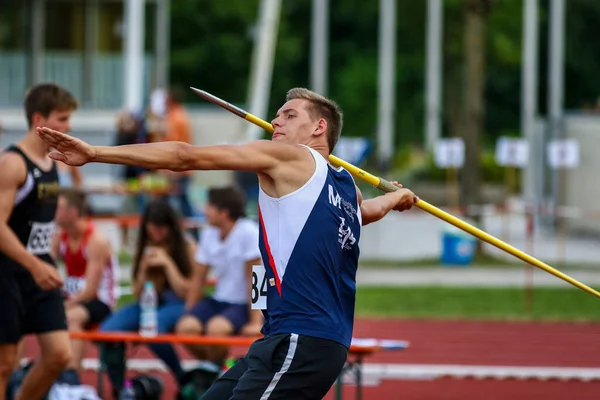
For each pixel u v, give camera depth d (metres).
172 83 103.06
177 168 10.45
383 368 23.11
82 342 18.38
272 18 58.12
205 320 18.55
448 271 39.19
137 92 51.06
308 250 10.71
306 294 10.70
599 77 121.06
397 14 109.12
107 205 47.22
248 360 11.10
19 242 14.66
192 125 52.78
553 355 25.11
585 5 120.19
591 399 20.56
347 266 11.20
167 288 19.45
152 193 37.72
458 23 108.44
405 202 12.27
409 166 76.75
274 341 10.67
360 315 29.73
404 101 113.81
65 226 19.19
